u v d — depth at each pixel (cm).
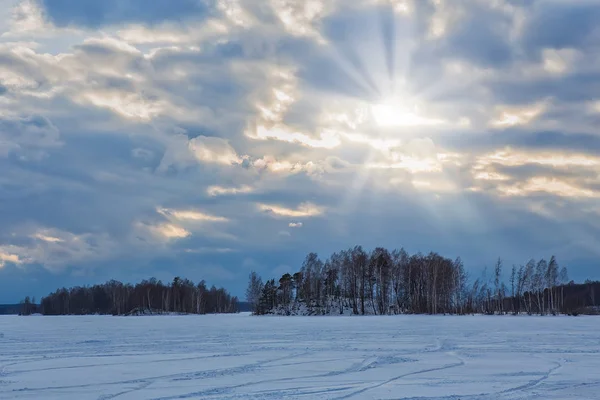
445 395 2602
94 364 3712
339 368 3484
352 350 4562
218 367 3547
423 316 12862
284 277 16988
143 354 4325
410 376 3156
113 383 2950
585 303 17188
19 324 10700
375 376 3161
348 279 15550
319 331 7056
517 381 2992
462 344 5081
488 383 2933
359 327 7931
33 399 2558
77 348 4878
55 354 4366
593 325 8131
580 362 3775
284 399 2492
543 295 14638
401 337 5925
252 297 18850
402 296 15250
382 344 5100
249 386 2838
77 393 2684
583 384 2911
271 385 2862
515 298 15412
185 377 3136
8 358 4088
